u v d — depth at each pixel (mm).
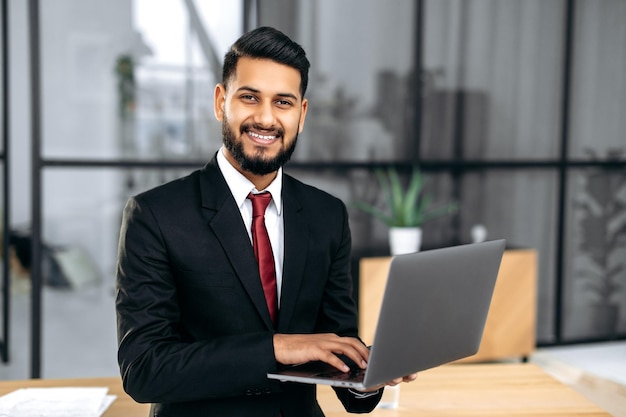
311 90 4324
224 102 1524
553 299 4871
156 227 1502
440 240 4637
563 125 4750
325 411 1916
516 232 4762
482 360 4480
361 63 4395
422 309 1374
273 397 1541
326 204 1703
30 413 1770
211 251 1520
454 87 4562
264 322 1537
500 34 4602
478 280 1509
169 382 1415
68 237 4004
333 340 1462
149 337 1460
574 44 4738
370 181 4473
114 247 4062
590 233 4906
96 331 4078
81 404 1837
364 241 4484
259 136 1477
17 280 4055
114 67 3998
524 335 4395
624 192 4938
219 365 1416
